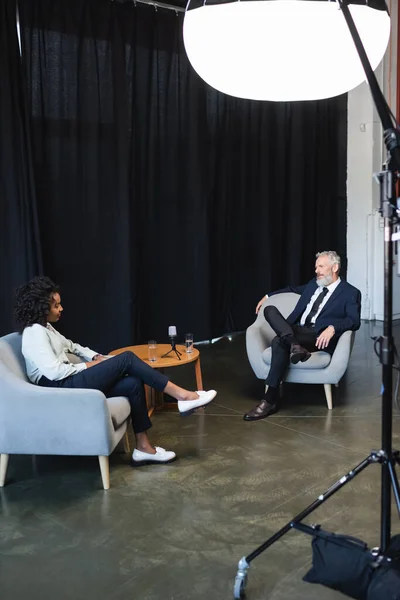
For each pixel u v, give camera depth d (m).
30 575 2.13
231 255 5.94
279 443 3.30
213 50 1.94
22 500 2.70
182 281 5.46
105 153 4.75
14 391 2.71
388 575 1.61
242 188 5.88
